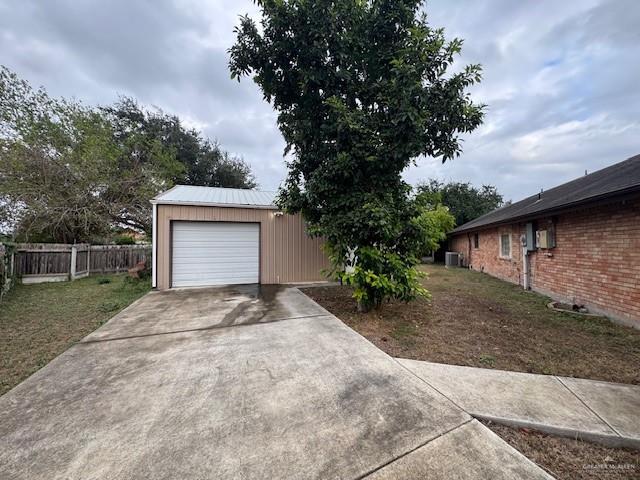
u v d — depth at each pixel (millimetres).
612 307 4691
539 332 4043
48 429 1904
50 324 4332
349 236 4797
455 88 4371
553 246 6348
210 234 7734
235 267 7965
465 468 1572
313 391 2387
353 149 4449
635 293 4266
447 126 4562
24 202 10758
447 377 2660
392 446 1737
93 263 10312
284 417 2033
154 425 1951
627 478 1574
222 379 2602
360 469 1562
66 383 2527
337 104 4332
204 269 7684
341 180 4863
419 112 4289
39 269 8562
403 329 4148
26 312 5027
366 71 5051
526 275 7492
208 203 7559
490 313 5066
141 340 3613
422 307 5480
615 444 1831
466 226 13672
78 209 11320
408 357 3150
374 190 4801
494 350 3373
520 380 2621
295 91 5254
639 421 2008
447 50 4305
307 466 1588
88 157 11445
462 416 2035
